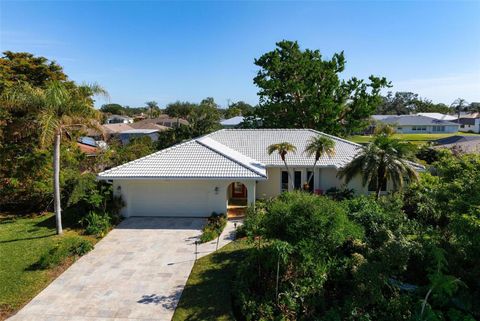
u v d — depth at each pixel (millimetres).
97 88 18531
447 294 12234
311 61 43594
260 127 47625
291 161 26781
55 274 14508
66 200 23453
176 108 91000
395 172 19297
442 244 13945
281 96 45438
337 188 26391
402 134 80188
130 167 21734
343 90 44094
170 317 11656
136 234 19250
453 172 16375
